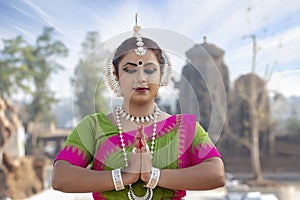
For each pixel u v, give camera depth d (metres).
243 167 20.64
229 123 19.41
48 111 21.52
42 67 20.38
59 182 1.48
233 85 18.09
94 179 1.47
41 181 12.12
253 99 18.44
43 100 21.30
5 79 20.69
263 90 18.33
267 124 21.17
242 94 18.47
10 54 20.47
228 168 20.39
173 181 1.47
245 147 21.36
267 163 21.64
